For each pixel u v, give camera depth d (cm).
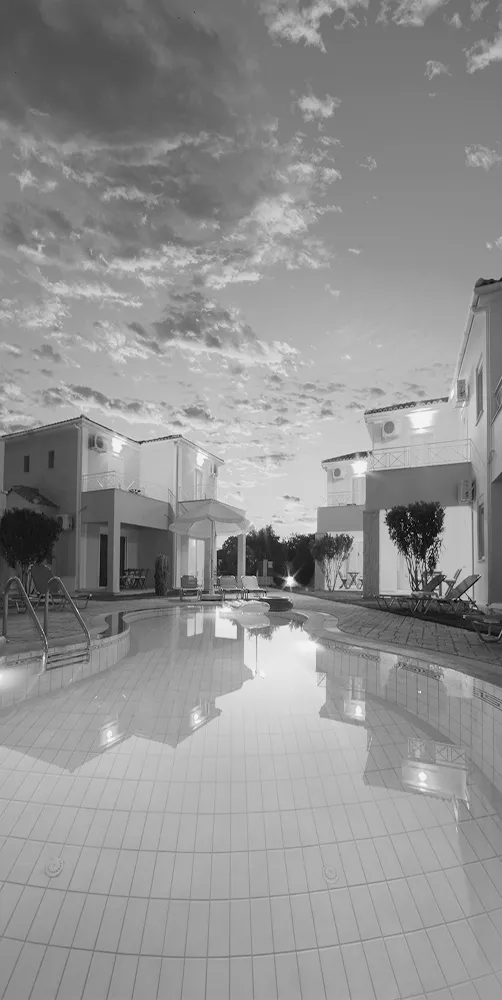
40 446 2311
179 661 693
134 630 1026
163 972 185
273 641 874
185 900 219
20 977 183
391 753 363
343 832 267
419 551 1362
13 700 492
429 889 228
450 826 274
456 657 577
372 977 185
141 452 2614
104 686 550
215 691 527
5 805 290
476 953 195
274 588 3319
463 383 1647
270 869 238
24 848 252
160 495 2523
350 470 2752
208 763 343
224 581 1934
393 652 631
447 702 448
